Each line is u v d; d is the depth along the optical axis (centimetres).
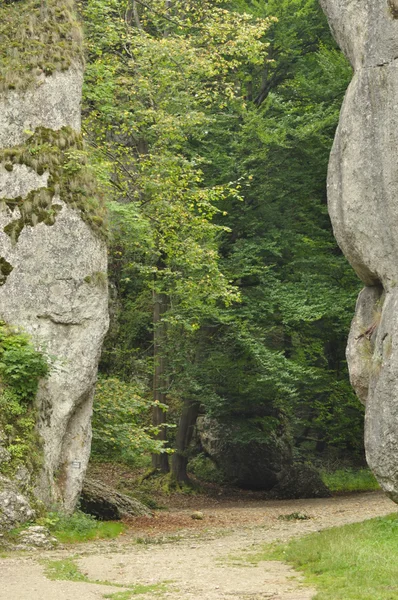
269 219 2650
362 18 1416
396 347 1269
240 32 2156
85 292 1630
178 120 2116
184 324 2253
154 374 2581
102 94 2034
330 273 2669
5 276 1585
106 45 2170
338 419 2944
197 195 2084
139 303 2869
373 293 1455
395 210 1327
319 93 2750
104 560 1185
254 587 948
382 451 1270
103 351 2703
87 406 1661
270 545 1313
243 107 2519
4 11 1708
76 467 1611
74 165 1647
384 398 1273
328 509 2005
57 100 1673
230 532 1603
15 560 1191
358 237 1393
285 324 2634
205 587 955
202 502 2459
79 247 1633
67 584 979
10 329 1560
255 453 2789
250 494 2706
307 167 2650
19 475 1434
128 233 2017
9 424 1469
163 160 2088
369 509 1898
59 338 1603
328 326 2752
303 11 2697
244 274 2486
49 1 1731
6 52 1667
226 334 2538
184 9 2425
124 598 897
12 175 1616
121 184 2120
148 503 2291
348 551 1079
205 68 2159
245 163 2595
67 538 1416
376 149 1356
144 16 2378
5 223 1600
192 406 2639
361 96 1387
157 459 2642
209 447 2870
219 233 2516
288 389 2441
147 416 2812
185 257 2089
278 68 2816
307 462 3041
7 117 1641
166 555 1240
